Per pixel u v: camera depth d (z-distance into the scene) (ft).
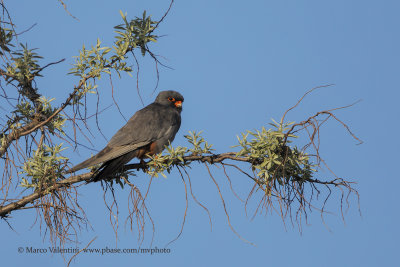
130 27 33.40
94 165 38.40
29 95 36.06
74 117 31.45
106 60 33.01
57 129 36.24
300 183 33.30
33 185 32.42
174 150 35.40
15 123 35.55
